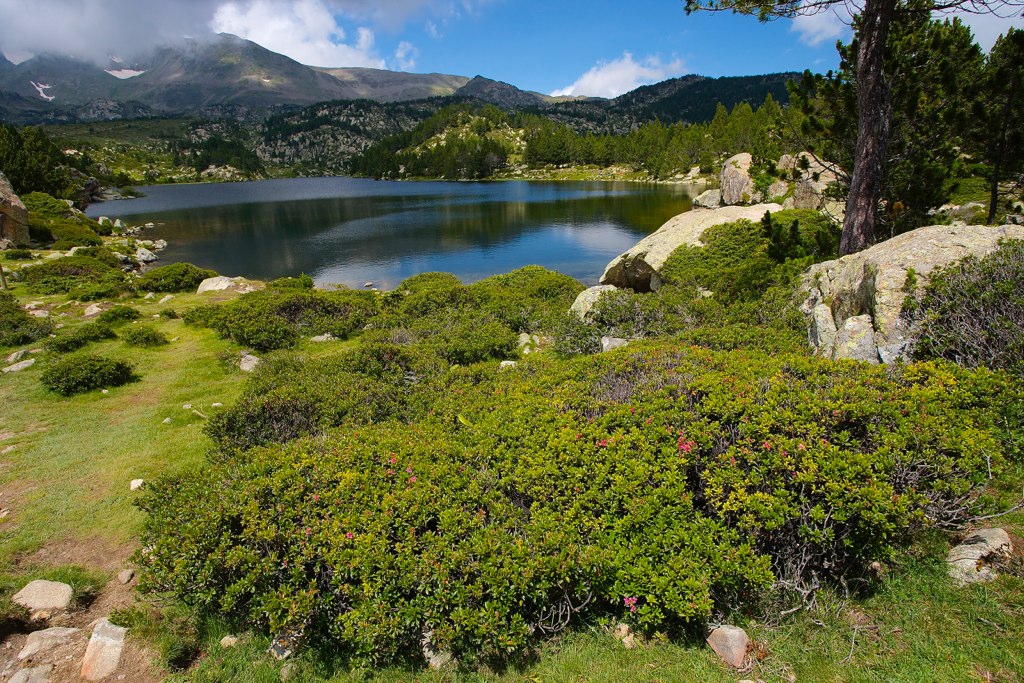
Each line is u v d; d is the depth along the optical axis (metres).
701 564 4.58
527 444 6.36
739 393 6.34
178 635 5.20
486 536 4.93
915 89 14.01
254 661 4.88
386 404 9.47
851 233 13.37
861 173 13.07
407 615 4.44
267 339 16.09
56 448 9.91
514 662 4.53
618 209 69.25
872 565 4.89
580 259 40.12
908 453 4.91
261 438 8.65
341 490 5.70
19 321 17.81
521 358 13.84
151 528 5.87
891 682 3.91
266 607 4.61
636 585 4.54
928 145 14.76
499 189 117.31
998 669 3.82
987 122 13.85
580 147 167.12
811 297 11.93
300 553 5.04
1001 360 6.73
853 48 14.88
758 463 5.22
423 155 188.88
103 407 11.87
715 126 125.06
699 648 4.46
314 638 4.90
